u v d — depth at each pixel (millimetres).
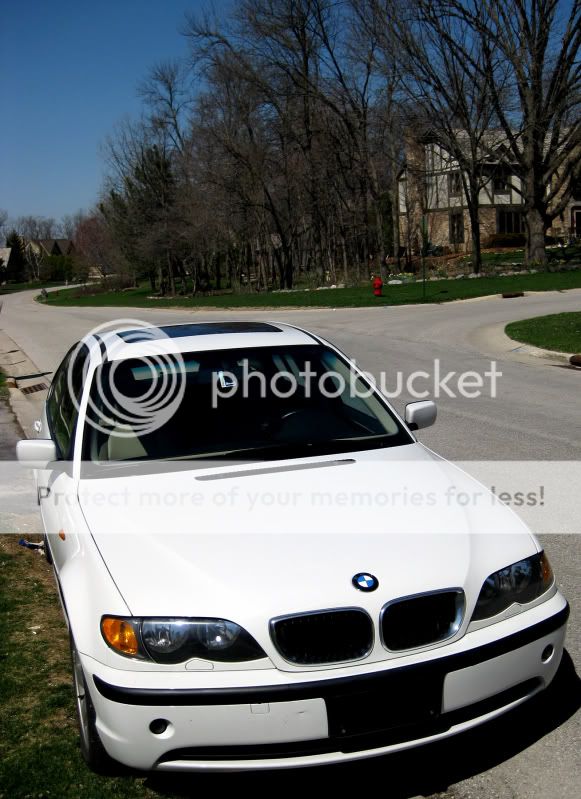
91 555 3176
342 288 42562
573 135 39812
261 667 2748
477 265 40750
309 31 42031
